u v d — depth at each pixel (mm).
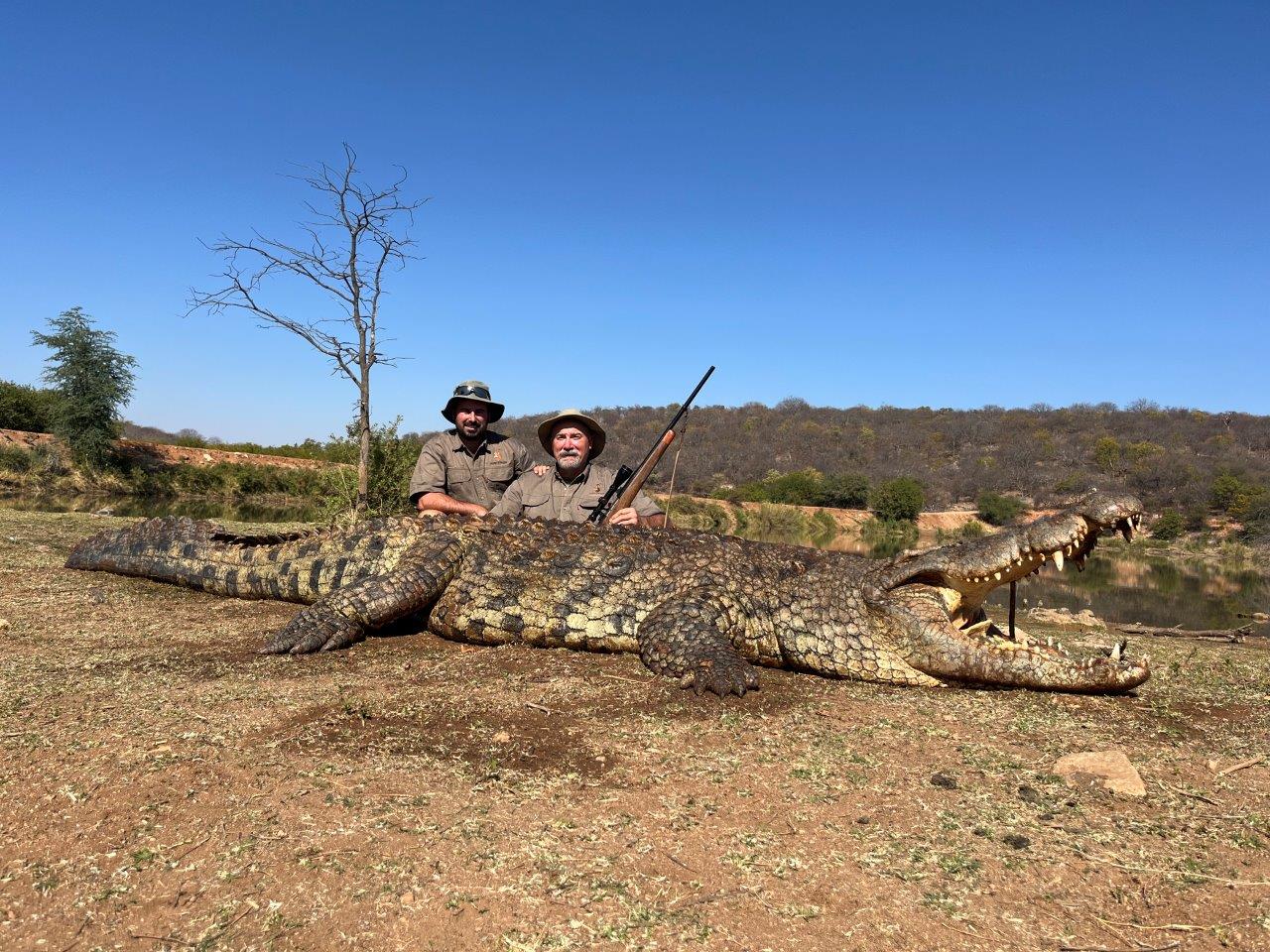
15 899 2275
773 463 57562
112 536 7836
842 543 32594
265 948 2066
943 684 4621
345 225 11148
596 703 3994
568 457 7508
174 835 2586
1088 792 3016
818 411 81312
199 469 36938
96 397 33844
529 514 7570
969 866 2479
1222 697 4402
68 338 33844
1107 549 31406
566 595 5324
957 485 50406
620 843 2570
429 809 2758
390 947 2068
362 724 3566
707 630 4668
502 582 5516
